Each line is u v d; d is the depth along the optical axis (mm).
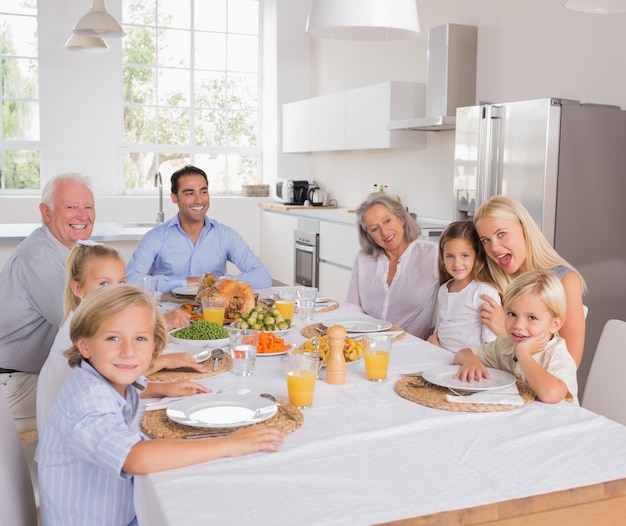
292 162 7348
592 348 3518
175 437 1351
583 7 2146
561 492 1146
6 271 2498
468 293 2326
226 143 7555
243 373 1830
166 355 1870
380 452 1309
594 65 3801
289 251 6578
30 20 6664
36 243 2502
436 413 1526
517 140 3523
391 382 1779
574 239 3426
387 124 5051
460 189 3947
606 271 3523
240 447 1284
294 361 1578
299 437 1381
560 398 1594
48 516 1402
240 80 7516
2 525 1334
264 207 7184
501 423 1465
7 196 6637
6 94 6691
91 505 1399
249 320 2238
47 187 2559
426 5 5254
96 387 1332
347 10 2057
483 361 1923
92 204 2594
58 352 1704
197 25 7277
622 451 1320
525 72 4289
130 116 7121
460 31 4609
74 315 1390
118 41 6922
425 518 1062
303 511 1076
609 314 3553
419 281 2814
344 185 6723
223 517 1056
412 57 5480
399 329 2389
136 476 1292
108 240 4391
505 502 1111
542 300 1662
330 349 1769
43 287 2445
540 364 1721
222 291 2480
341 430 1421
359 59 6312
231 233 3475
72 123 6871
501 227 2141
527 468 1239
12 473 1483
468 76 4668
